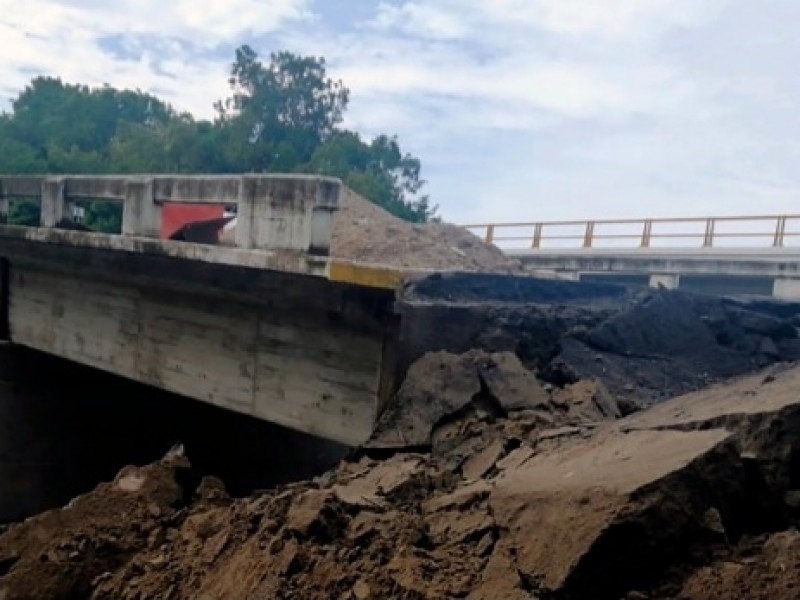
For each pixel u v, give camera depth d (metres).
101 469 14.67
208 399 10.23
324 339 8.27
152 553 5.92
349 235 15.85
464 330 7.69
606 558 3.56
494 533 4.24
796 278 22.00
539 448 5.69
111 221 21.75
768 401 4.87
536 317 8.11
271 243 7.88
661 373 7.83
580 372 7.48
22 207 20.56
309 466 14.23
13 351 14.02
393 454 6.52
